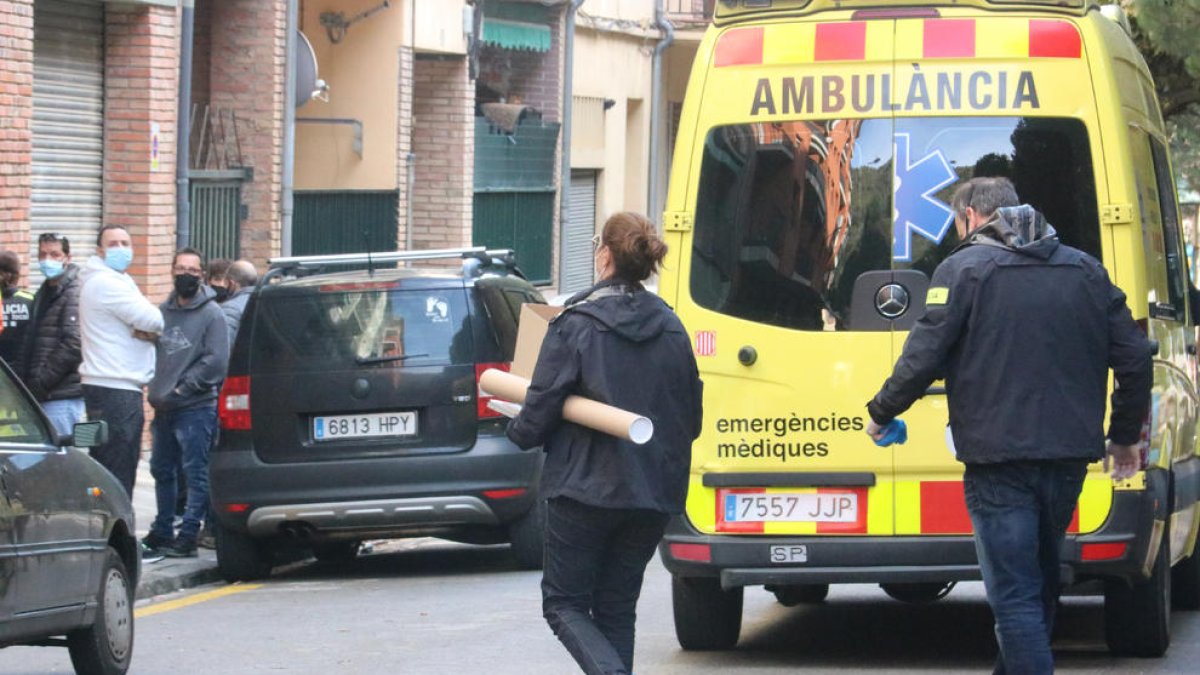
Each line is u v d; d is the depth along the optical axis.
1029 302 8.41
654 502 8.49
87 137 22.61
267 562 16.25
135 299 15.27
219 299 17.92
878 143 10.47
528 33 34.50
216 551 15.98
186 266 16.20
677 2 42.81
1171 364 11.13
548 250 36.19
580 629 8.47
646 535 8.68
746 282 10.60
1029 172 10.32
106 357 15.32
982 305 8.44
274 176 25.98
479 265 15.94
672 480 8.60
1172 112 24.81
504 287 16.19
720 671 10.86
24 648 12.68
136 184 22.89
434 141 31.94
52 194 21.97
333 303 15.41
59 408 15.82
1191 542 12.55
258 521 15.27
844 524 10.49
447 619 13.25
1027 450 8.33
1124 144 10.30
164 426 16.38
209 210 25.17
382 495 15.11
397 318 15.38
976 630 12.62
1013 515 8.43
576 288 39.19
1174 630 12.27
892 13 10.50
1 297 15.71
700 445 10.64
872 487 10.47
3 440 10.05
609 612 8.77
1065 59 10.34
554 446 8.59
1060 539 8.64
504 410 8.95
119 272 15.43
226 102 26.02
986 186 8.74
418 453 15.16
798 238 10.55
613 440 8.46
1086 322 8.45
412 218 31.98
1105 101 10.29
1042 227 8.59
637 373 8.52
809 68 10.57
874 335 10.43
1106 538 10.21
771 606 14.06
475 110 33.78
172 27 23.27
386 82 29.11
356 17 29.05
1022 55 10.37
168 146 23.31
